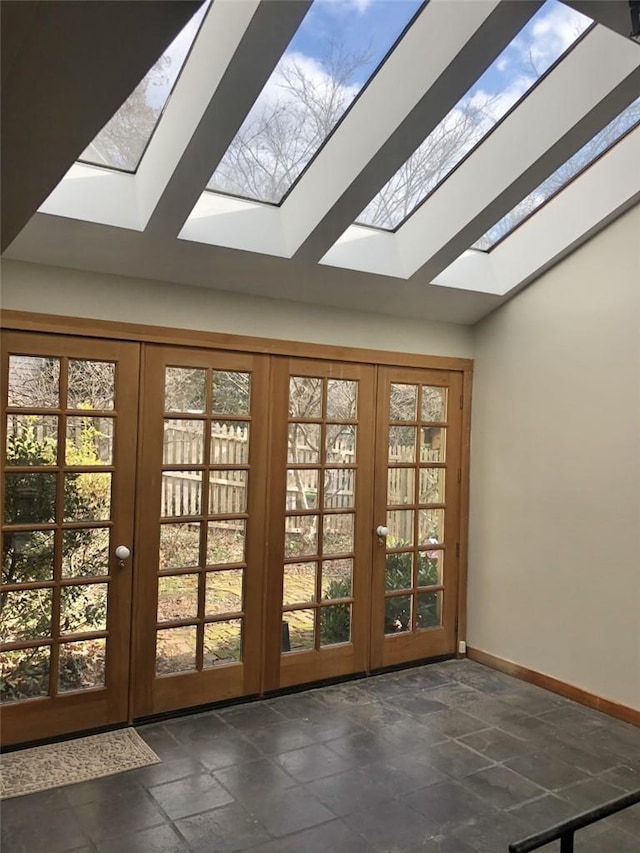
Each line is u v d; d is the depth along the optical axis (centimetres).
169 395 358
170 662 362
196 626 368
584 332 397
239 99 251
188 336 359
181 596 363
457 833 261
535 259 415
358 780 299
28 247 307
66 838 252
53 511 324
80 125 218
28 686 322
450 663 461
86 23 183
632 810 279
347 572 426
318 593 412
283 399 395
